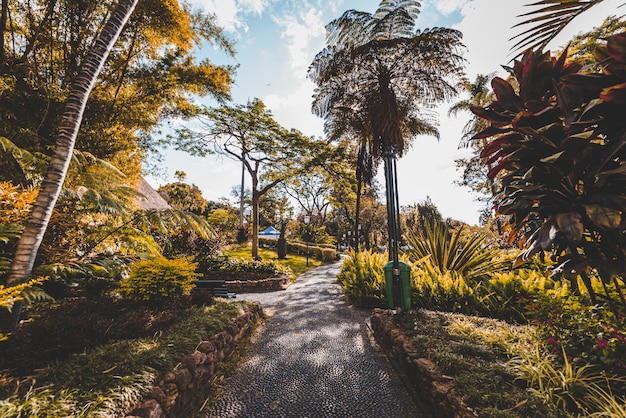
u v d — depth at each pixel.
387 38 7.62
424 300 4.39
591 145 1.35
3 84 4.83
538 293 3.03
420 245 6.29
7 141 3.99
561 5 1.60
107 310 3.29
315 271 13.42
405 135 9.84
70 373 1.94
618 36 1.11
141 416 1.67
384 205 29.41
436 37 6.89
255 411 2.22
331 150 13.99
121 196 5.64
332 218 34.00
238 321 3.79
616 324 1.95
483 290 4.12
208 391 2.52
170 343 2.64
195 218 4.91
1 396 1.62
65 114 2.85
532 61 1.61
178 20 6.86
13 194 3.43
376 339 3.78
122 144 6.77
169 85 7.58
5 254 3.14
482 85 17.09
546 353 2.12
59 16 5.91
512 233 1.87
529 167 1.66
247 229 23.14
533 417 1.50
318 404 2.31
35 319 2.73
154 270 3.85
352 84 8.50
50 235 3.98
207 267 9.47
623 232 1.40
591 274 2.84
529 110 1.52
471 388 1.81
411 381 2.50
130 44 7.04
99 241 4.68
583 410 1.50
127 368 2.07
